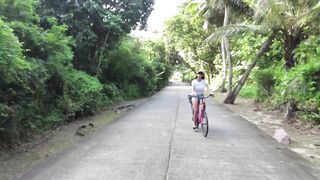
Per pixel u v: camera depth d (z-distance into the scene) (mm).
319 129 12617
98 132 11539
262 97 21750
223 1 21141
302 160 8352
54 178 6734
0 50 7848
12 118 9188
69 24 16344
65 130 11891
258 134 11578
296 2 15945
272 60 22516
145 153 8625
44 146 9445
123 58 23719
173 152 8758
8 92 9414
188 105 21250
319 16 14367
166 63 51562
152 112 17312
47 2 16188
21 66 8852
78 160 7980
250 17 20812
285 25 16250
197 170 7289
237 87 23172
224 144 9836
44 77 11320
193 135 11102
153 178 6742
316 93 13062
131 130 11914
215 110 18750
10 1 10781
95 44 19031
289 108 15086
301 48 15391
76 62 18422
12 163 7750
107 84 21719
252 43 24031
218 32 18406
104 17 17594
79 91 14602
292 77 13609
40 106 11617
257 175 7062
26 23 11336
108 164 7652
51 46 12242
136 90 27578
